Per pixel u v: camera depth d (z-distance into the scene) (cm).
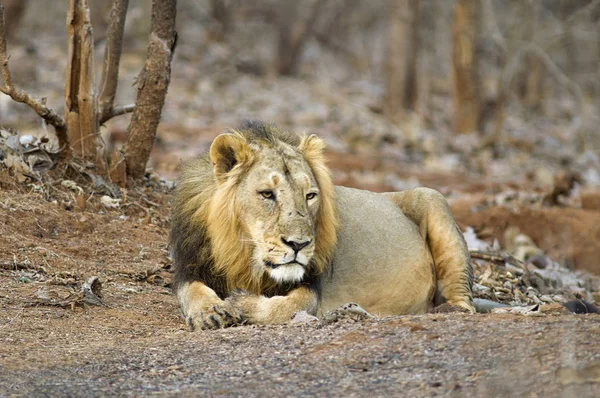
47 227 1204
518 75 5353
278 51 4725
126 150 1385
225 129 1026
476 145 3497
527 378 655
